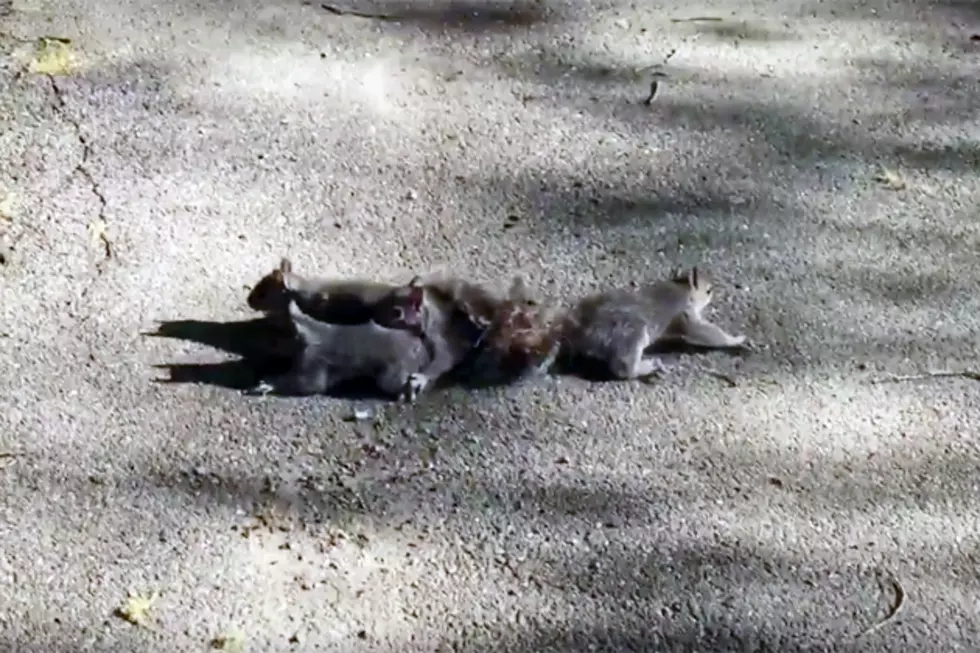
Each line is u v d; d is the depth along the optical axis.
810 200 3.95
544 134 4.05
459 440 3.51
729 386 3.61
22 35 4.19
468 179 3.94
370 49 4.22
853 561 3.38
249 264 3.75
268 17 4.29
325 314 3.60
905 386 3.62
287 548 3.37
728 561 3.38
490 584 3.34
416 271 3.75
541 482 3.46
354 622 3.29
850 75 4.24
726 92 4.17
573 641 3.28
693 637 3.29
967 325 3.72
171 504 3.41
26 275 3.71
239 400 3.55
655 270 3.79
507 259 3.79
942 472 3.50
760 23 4.38
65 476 3.44
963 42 4.35
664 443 3.52
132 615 3.29
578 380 3.60
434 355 3.56
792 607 3.33
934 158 4.05
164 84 4.10
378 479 3.46
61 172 3.90
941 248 3.86
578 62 4.23
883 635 3.30
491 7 4.37
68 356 3.60
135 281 3.72
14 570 3.33
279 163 3.95
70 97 4.05
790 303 3.74
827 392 3.61
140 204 3.85
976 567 3.38
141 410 3.53
